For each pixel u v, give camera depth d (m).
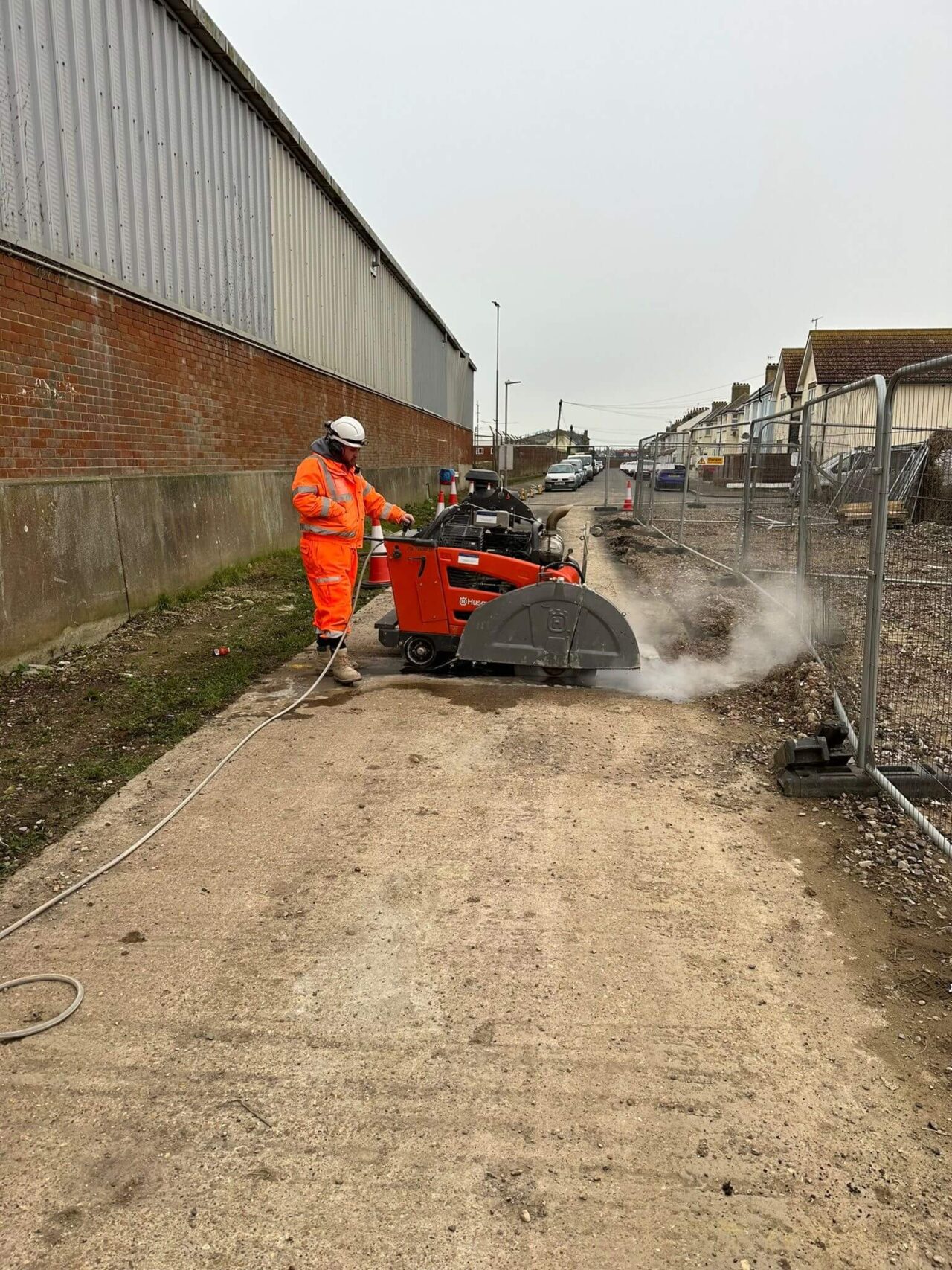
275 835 3.92
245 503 11.08
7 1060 2.54
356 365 18.14
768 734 5.34
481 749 4.97
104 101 7.95
